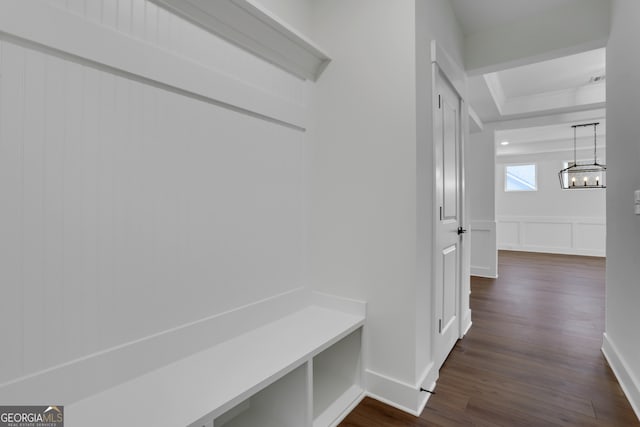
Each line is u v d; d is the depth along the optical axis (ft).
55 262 2.97
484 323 8.84
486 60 7.68
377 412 4.94
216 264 4.44
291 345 4.42
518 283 13.47
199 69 4.15
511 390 5.48
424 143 5.28
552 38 6.95
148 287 3.67
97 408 3.01
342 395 5.20
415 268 4.94
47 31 2.87
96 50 3.18
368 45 5.47
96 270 3.25
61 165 3.00
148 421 2.84
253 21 4.59
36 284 2.86
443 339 6.43
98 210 3.26
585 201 21.27
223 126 4.52
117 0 3.34
